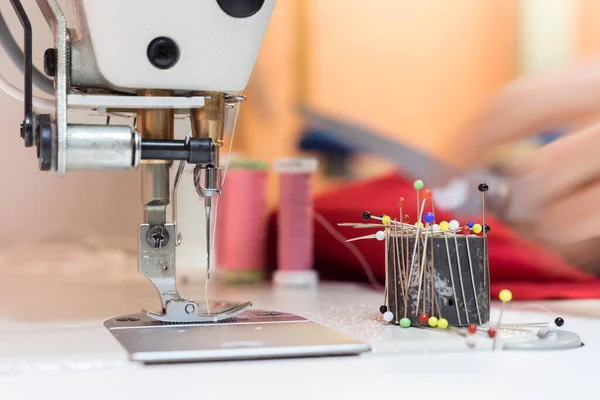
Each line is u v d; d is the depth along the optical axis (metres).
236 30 0.87
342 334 0.89
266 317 1.04
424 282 0.96
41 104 0.97
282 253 1.76
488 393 0.66
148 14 0.84
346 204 1.85
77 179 2.18
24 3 1.76
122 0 0.83
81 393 0.65
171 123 0.94
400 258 0.99
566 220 1.79
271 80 2.12
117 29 0.84
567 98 1.96
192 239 2.02
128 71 0.87
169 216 1.95
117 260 2.12
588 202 1.78
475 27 2.07
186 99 0.88
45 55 0.89
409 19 2.10
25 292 1.52
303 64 2.12
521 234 1.86
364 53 2.11
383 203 1.84
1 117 2.11
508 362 0.79
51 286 1.64
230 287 1.68
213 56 0.88
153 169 0.96
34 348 0.81
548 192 1.84
